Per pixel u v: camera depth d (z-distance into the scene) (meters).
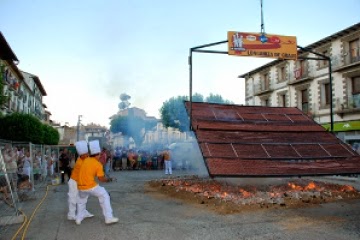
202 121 11.26
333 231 5.35
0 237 5.20
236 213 6.78
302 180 12.05
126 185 12.20
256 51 11.18
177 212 6.99
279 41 11.46
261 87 32.56
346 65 21.50
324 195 8.59
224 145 9.83
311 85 25.31
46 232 5.48
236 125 11.48
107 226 5.85
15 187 8.59
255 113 13.04
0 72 18.56
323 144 10.88
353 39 21.55
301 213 6.72
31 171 10.66
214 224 5.89
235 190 9.35
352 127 21.48
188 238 5.04
